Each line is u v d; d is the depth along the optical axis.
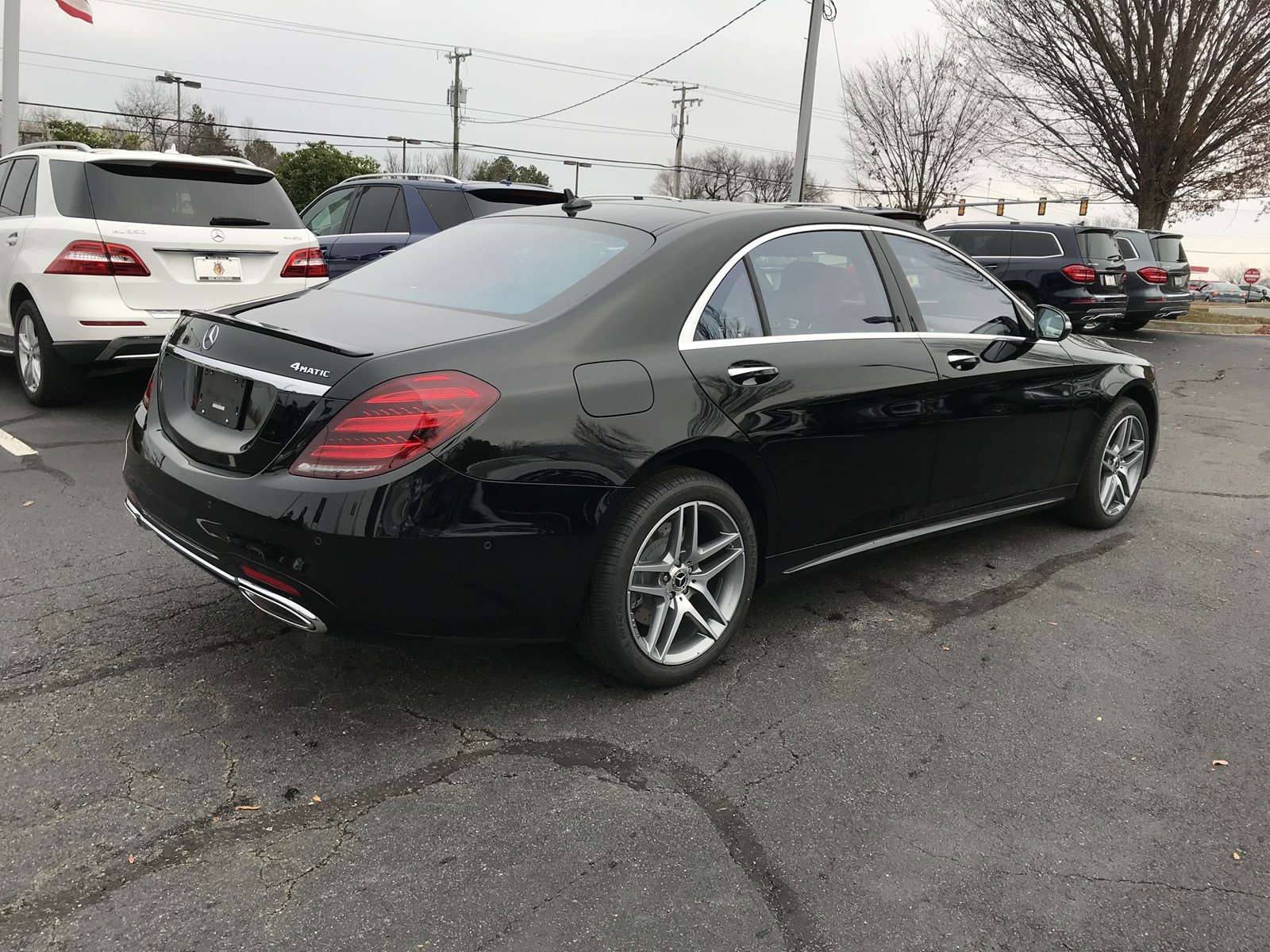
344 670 3.05
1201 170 24.03
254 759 2.55
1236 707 3.12
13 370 7.72
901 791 2.57
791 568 3.40
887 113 30.12
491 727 2.77
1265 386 10.66
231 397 2.71
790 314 3.29
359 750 2.62
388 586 2.43
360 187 9.15
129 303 5.70
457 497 2.44
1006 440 4.09
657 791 2.51
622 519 2.78
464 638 2.62
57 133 36.53
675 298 2.96
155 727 2.67
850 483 3.43
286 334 2.63
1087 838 2.41
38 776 2.42
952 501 3.94
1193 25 22.19
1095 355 4.65
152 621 3.31
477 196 8.77
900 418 3.53
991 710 3.03
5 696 2.79
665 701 2.98
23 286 6.00
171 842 2.21
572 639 2.90
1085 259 13.30
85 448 5.38
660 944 1.97
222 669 3.01
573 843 2.28
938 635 3.59
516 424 2.52
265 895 2.06
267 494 2.46
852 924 2.06
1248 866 2.32
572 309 2.81
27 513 4.28
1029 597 3.99
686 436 2.83
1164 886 2.24
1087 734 2.91
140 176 5.88
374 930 1.97
